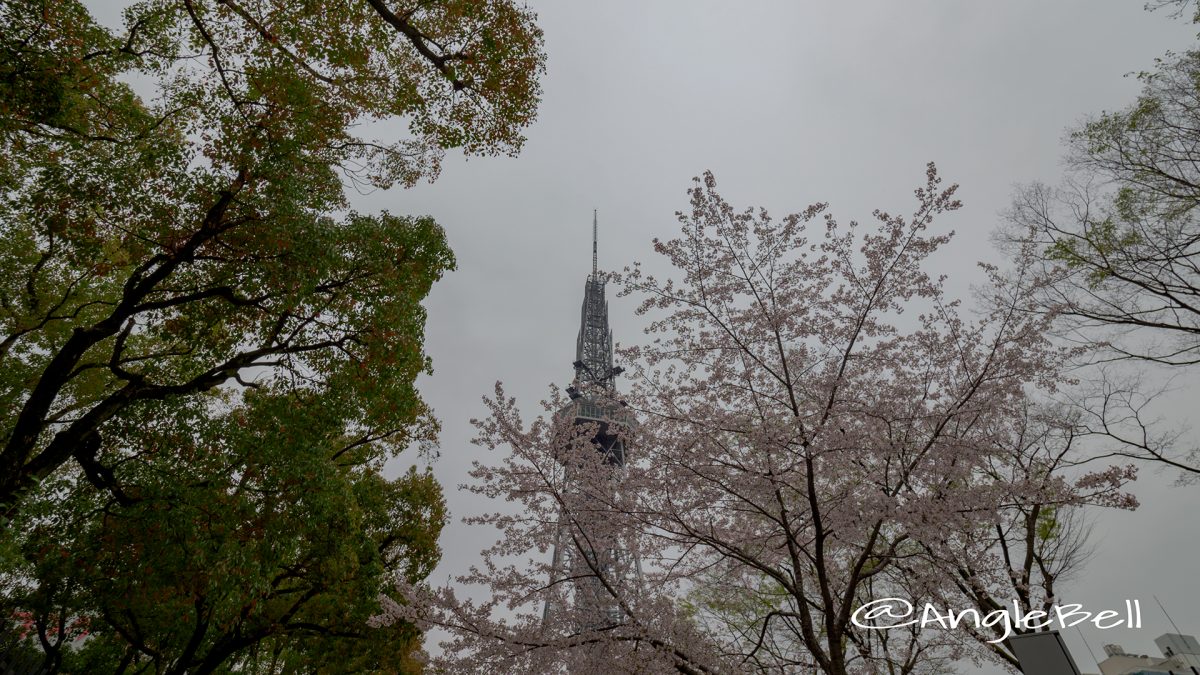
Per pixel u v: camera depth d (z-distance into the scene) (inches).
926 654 439.8
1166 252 387.2
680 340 351.3
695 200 343.3
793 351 346.3
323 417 416.5
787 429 309.1
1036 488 289.1
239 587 370.6
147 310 378.0
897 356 348.8
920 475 311.9
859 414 313.3
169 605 450.3
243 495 371.9
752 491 326.3
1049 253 415.5
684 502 349.1
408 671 669.9
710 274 346.3
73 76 334.0
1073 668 168.9
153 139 358.6
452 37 380.2
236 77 377.4
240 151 363.3
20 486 300.4
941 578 313.9
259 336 422.3
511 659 313.6
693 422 337.7
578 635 317.1
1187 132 374.3
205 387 378.3
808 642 291.0
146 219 362.0
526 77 390.9
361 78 409.7
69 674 641.6
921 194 329.4
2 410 441.1
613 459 382.6
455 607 326.6
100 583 416.8
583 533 346.9
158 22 373.1
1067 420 394.0
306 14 351.9
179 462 384.2
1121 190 402.0
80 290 473.1
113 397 352.5
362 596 526.9
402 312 427.5
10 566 454.6
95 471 370.0
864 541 357.4
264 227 353.7
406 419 510.9
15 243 440.1
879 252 332.8
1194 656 1185.4
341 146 444.1
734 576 395.9
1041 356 332.2
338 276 422.6
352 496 512.1
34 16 313.1
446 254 484.4
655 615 326.6
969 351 337.7
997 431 372.2
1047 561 419.8
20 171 383.2
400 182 485.1
